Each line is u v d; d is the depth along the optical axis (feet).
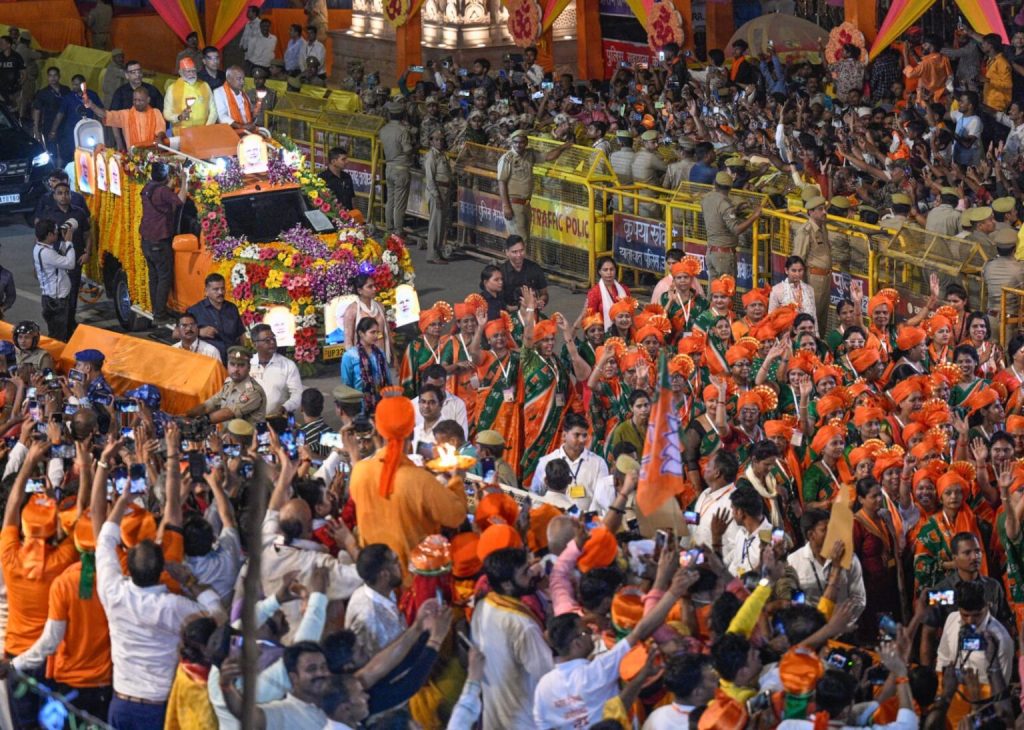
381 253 131.34
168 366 102.63
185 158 134.41
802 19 214.48
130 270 139.44
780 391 96.68
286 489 65.82
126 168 137.69
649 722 53.36
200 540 63.26
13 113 189.67
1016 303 118.42
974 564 72.33
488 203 162.71
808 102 173.17
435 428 79.46
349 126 177.99
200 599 60.90
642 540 64.64
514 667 56.24
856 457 82.74
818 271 125.18
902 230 126.31
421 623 54.54
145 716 59.98
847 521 64.44
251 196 132.98
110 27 249.34
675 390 90.99
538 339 98.43
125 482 64.28
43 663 64.75
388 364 109.19
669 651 54.75
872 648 73.05
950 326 103.50
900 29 188.85
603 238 152.56
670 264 110.73
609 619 57.77
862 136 158.61
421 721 57.06
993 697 63.05
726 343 102.42
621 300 104.78
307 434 88.12
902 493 80.79
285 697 52.60
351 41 247.70
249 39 229.86
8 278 127.95
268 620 57.62
